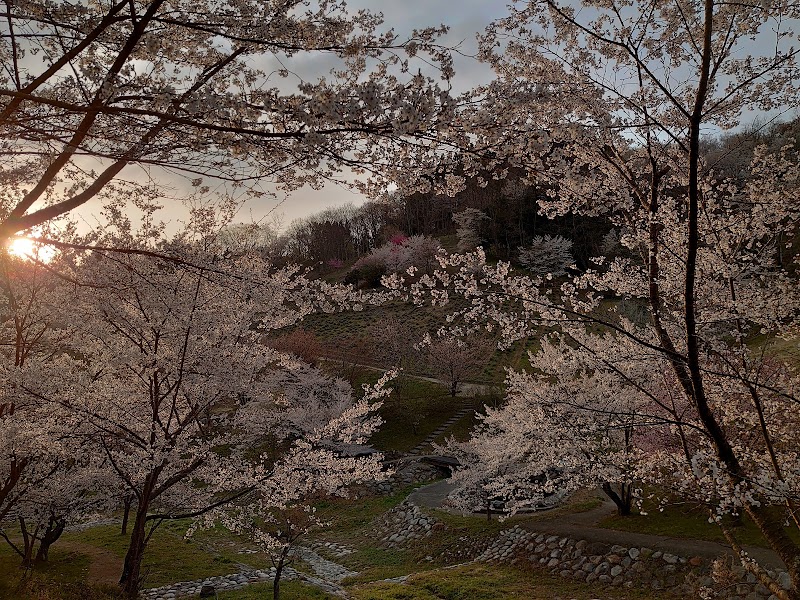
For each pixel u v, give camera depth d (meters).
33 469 9.47
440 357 32.03
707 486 5.11
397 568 15.57
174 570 12.76
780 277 5.50
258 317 8.90
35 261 4.37
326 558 17.34
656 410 9.43
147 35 3.65
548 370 11.51
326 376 29.78
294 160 3.72
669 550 11.33
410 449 27.02
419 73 3.25
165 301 7.32
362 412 10.17
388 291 6.36
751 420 5.98
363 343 40.34
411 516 19.12
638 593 10.67
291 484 9.05
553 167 3.92
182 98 3.40
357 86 3.17
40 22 3.73
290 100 3.39
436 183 4.21
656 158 6.07
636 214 6.50
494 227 49.97
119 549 14.28
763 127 5.80
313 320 47.03
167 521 19.11
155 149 3.76
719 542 11.30
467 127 3.38
